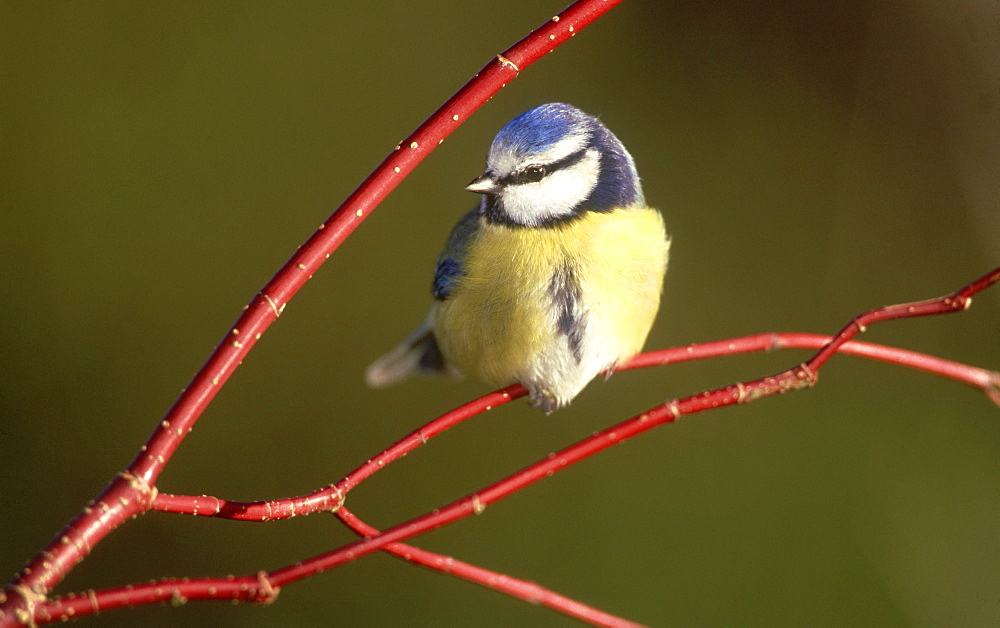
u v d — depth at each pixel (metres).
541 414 10.96
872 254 11.75
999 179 11.70
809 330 11.27
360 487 10.62
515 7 13.52
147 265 11.72
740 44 13.14
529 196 6.18
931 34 12.20
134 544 10.10
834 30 12.77
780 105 12.74
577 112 6.48
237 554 10.25
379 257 11.91
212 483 10.69
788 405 10.78
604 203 6.33
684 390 10.94
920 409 10.56
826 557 9.66
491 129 12.61
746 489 10.19
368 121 12.75
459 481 10.62
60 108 12.34
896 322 11.32
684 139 12.59
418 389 11.27
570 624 9.61
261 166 12.40
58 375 10.97
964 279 11.48
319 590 9.99
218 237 11.96
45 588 2.92
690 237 11.91
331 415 11.17
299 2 13.23
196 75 12.76
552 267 6.12
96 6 12.72
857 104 12.48
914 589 9.46
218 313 11.49
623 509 10.20
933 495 9.94
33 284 11.46
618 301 6.20
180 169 12.29
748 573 9.65
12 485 10.17
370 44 13.15
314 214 12.16
